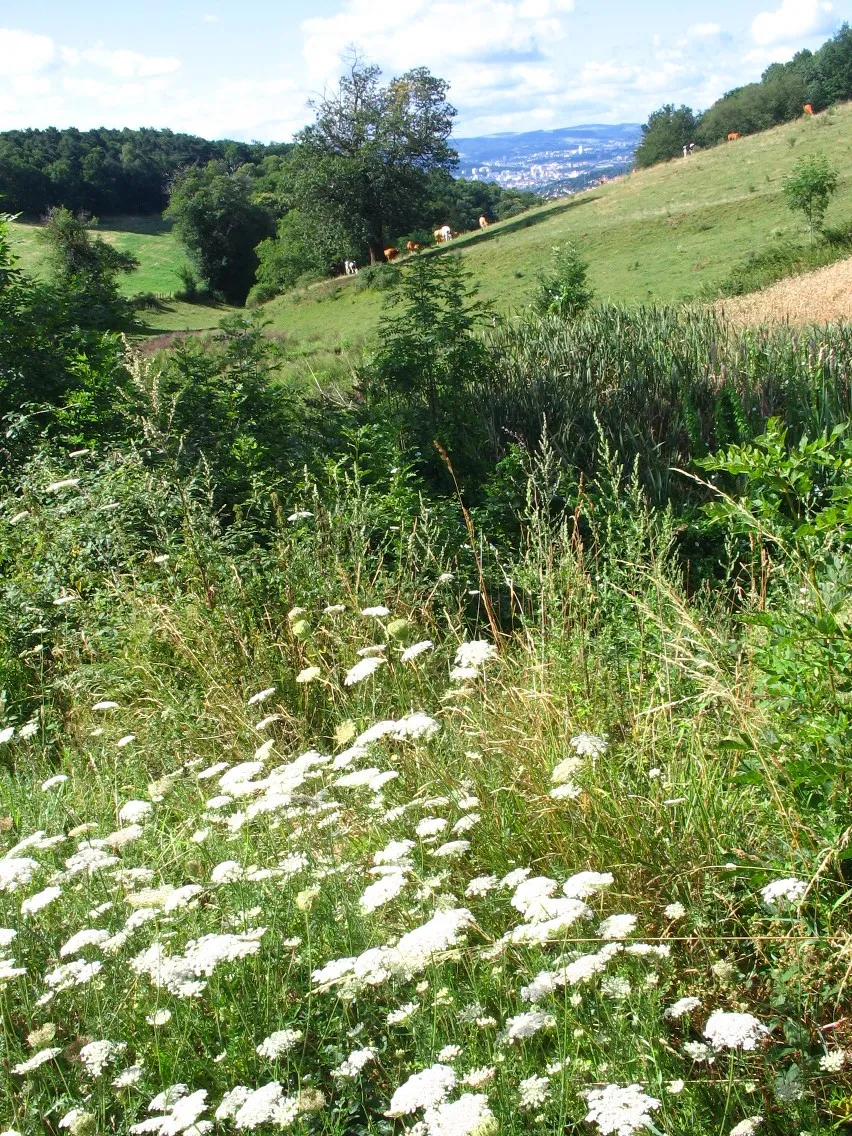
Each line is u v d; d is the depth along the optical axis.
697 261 33.12
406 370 10.46
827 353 11.12
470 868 2.97
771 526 3.06
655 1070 2.01
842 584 2.83
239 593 5.54
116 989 2.54
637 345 12.17
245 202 92.62
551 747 3.35
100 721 4.99
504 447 9.88
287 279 72.94
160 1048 2.38
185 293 86.62
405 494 7.34
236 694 4.78
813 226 30.77
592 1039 2.10
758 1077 2.12
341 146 69.69
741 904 2.55
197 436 8.74
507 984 2.35
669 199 47.59
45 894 2.68
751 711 2.86
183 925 2.82
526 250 43.62
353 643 5.01
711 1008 2.31
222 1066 2.32
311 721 4.77
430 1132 1.68
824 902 2.37
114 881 3.05
